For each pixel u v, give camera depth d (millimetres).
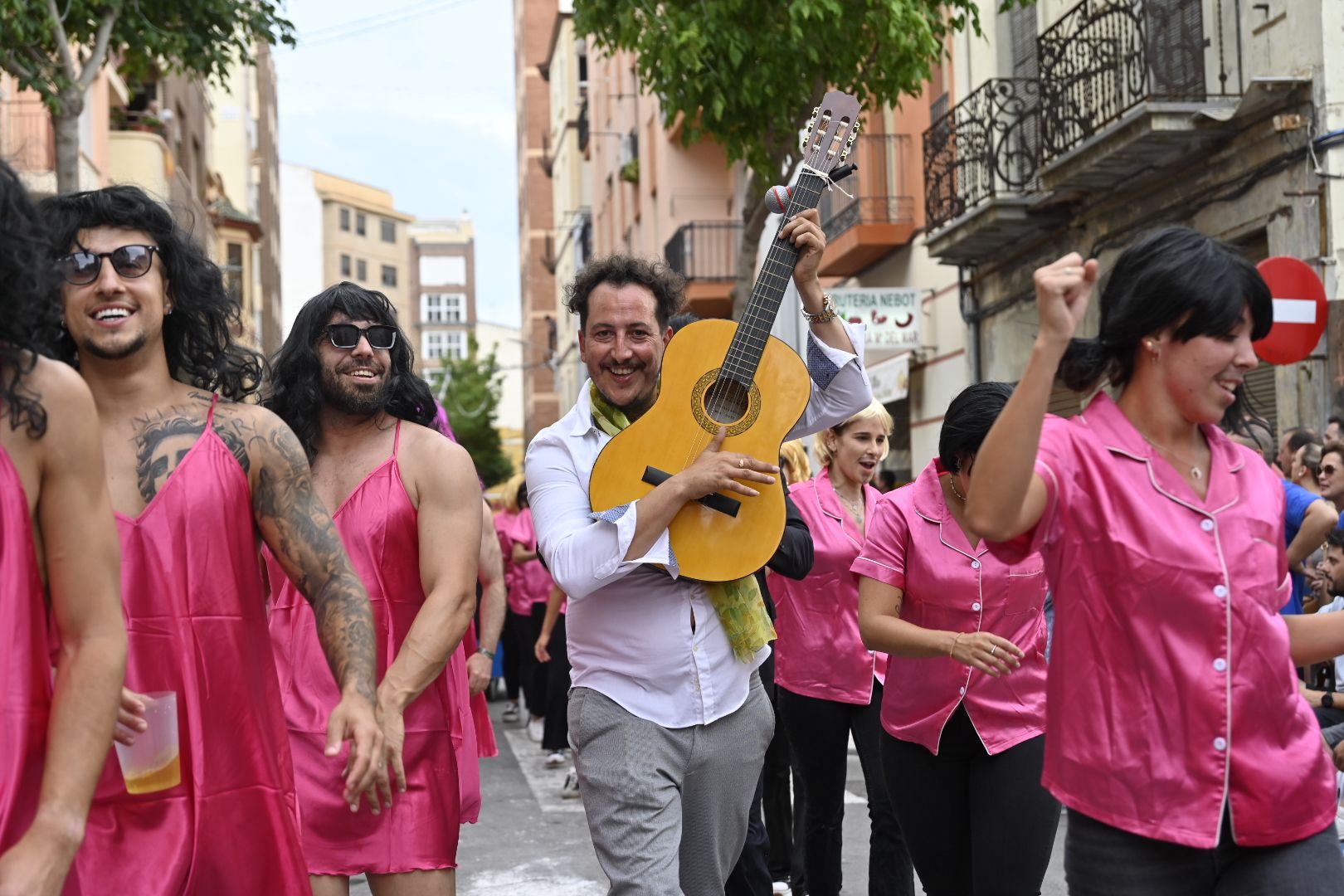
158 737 3014
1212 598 2900
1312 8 10938
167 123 34531
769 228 25953
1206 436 3084
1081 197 14648
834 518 5953
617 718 4035
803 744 5832
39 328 2557
